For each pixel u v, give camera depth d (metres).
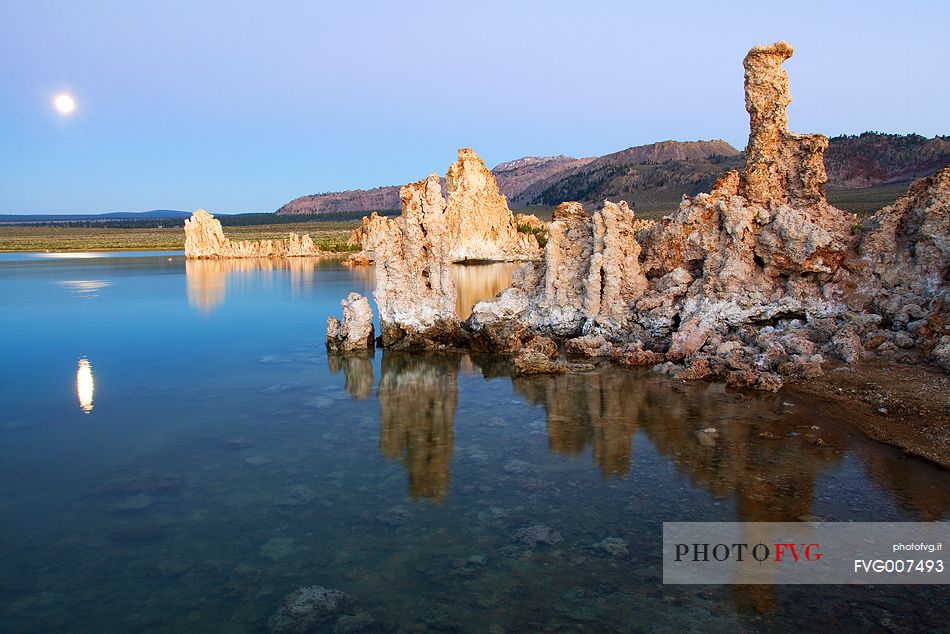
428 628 10.50
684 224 32.44
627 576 11.91
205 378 27.97
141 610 11.06
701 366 25.83
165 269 94.19
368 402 23.97
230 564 12.52
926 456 16.88
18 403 23.98
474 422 21.31
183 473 17.14
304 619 10.74
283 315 47.31
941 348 22.98
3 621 10.76
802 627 10.38
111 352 33.78
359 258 103.25
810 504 14.57
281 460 18.05
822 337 26.53
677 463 17.17
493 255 116.44
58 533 13.83
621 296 32.84
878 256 27.92
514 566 12.34
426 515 14.50
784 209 28.72
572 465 17.31
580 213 36.78
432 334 33.28
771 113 30.92
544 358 27.80
